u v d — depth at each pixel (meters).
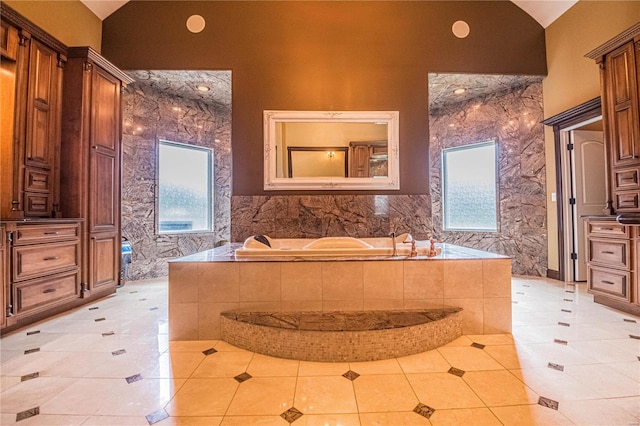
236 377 1.60
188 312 2.05
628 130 2.57
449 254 2.25
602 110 2.79
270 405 1.36
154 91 4.09
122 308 2.75
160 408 1.34
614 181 2.70
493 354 1.83
